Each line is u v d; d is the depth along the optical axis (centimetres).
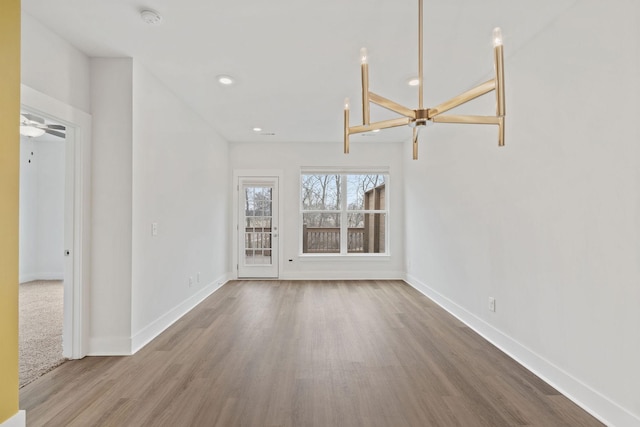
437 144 464
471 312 367
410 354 294
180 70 328
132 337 297
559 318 238
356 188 676
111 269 297
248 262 633
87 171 292
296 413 206
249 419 200
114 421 197
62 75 268
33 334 339
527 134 271
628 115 187
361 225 688
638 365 182
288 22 249
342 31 261
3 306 175
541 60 254
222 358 285
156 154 345
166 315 365
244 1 225
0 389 172
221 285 577
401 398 223
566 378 230
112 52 292
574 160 224
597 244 207
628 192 187
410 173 589
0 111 174
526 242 273
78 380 246
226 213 610
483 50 287
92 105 298
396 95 387
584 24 215
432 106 416
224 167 597
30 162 623
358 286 573
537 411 209
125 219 298
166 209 367
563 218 234
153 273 338
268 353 295
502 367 269
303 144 634
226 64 316
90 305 295
